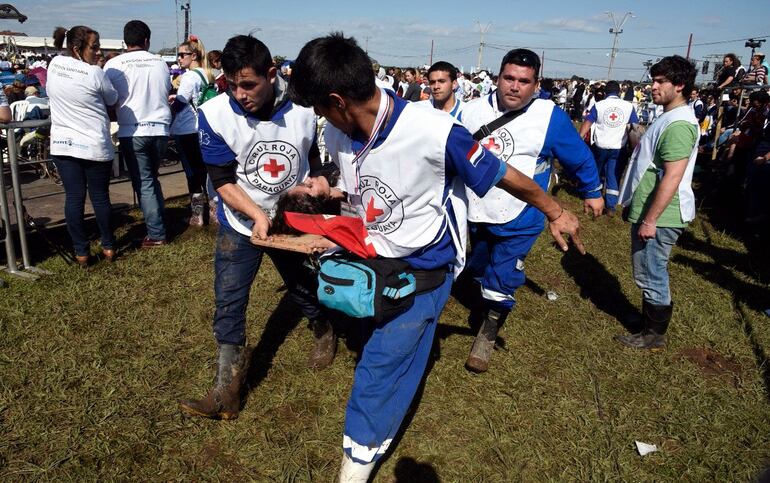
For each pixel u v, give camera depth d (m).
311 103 1.92
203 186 5.73
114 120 4.79
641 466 2.82
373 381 2.17
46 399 2.95
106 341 3.51
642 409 3.24
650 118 18.06
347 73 1.81
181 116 5.44
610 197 7.47
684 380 3.57
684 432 3.07
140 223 5.76
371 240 2.21
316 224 2.19
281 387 3.20
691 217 3.69
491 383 3.38
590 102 16.27
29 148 6.95
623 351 3.90
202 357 3.44
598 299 4.77
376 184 2.06
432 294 2.24
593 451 2.88
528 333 4.03
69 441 2.68
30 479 2.45
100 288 4.24
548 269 5.38
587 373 3.57
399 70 13.78
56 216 5.35
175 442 2.75
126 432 2.77
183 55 5.62
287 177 2.77
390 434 2.25
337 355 3.54
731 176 8.78
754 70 10.93
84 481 2.47
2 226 5.05
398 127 1.93
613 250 6.08
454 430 2.97
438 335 3.93
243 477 2.59
